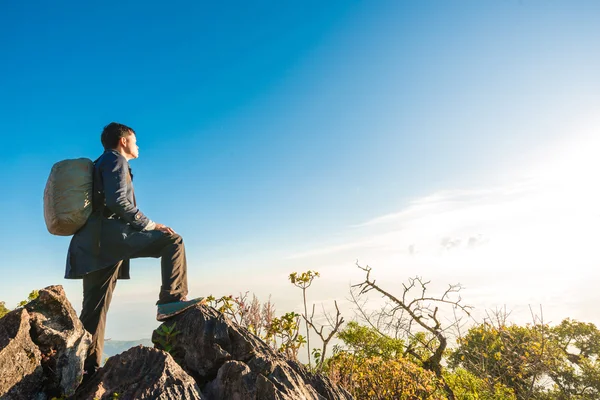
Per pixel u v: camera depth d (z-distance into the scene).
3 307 8.74
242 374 2.81
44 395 2.73
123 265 3.63
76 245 3.20
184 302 3.35
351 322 8.56
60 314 3.00
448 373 8.76
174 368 2.75
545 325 8.70
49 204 3.09
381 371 6.07
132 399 2.49
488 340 9.00
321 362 5.54
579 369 13.90
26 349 2.70
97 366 3.31
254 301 4.88
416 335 9.92
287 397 2.70
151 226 3.41
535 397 10.63
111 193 3.18
